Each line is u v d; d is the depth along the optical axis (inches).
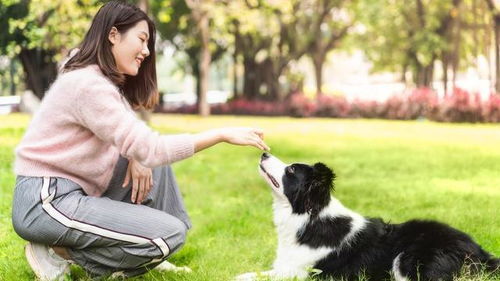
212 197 298.4
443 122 930.7
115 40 123.9
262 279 149.4
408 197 283.6
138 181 131.4
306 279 149.2
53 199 123.0
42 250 130.5
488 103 896.3
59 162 123.3
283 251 157.2
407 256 142.4
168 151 119.4
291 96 1233.4
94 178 128.4
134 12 125.2
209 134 124.0
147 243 125.3
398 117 1039.0
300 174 153.6
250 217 247.0
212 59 1373.0
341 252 149.4
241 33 1156.5
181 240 130.0
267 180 160.6
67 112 121.0
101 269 130.0
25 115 696.4
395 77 1676.9
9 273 153.9
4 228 199.0
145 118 722.2
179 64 1483.8
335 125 879.1
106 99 119.0
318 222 151.1
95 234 123.4
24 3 540.7
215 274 159.2
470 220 227.1
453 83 1075.3
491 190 302.8
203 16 1037.8
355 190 303.3
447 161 419.8
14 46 572.1
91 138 124.1
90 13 581.9
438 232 144.3
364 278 145.0
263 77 1327.5
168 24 1219.2
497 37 978.7
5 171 303.9
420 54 1114.7
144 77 137.9
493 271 138.9
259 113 1230.3
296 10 1155.3
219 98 1935.3
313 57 1232.8
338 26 1206.3
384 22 1123.9
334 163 414.9
